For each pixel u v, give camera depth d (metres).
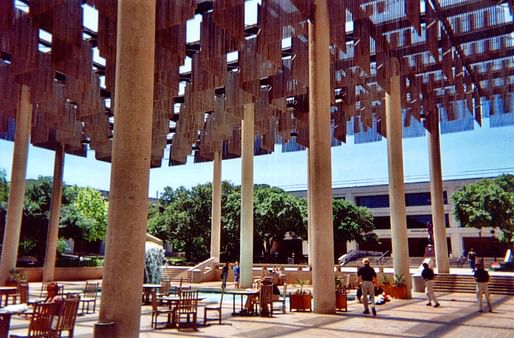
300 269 25.08
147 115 7.47
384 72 17.03
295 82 19.11
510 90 19.84
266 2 13.84
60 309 6.42
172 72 16.38
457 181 52.19
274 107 22.11
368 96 21.91
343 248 49.00
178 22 13.19
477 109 21.92
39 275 25.81
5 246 19.50
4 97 18.81
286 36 13.40
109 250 7.00
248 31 17.28
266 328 9.20
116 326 6.70
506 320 10.52
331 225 11.98
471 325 9.68
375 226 56.16
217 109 23.61
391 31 17.09
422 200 55.03
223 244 39.75
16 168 20.02
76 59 16.55
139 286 7.01
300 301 12.22
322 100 12.23
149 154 7.46
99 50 14.81
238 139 27.38
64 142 24.86
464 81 20.45
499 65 19.88
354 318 10.73
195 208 40.22
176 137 26.70
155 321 9.32
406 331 8.85
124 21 7.62
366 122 22.05
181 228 39.91
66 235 33.12
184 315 11.42
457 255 51.06
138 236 7.07
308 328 9.22
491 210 36.03
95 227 36.38
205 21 15.55
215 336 8.27
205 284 24.98
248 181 22.12
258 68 16.55
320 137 12.06
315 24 12.62
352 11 13.91
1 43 15.45
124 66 7.48
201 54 15.54
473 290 19.31
